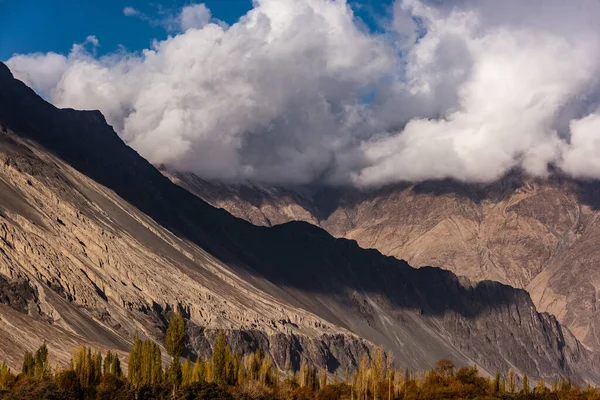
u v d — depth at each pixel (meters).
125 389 189.88
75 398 181.38
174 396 191.88
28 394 178.50
